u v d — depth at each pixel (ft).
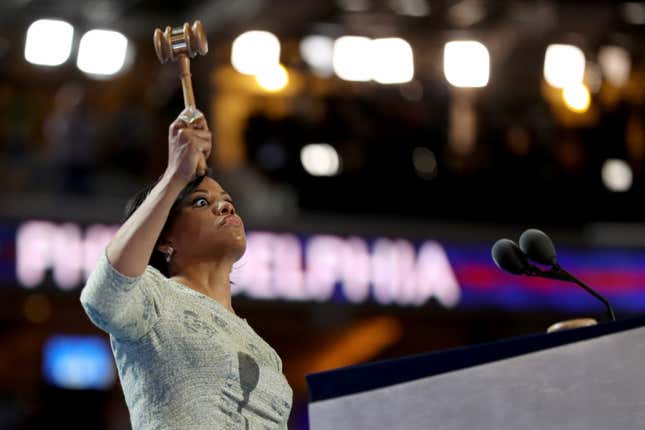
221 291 25.61
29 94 103.45
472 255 100.37
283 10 105.19
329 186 102.06
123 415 103.09
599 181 105.60
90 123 98.78
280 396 24.48
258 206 99.81
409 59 107.55
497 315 101.71
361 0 107.96
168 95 103.19
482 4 108.58
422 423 22.04
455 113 108.17
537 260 27.61
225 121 106.01
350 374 22.39
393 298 98.84
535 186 104.58
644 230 103.09
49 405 101.86
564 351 22.50
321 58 108.37
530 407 22.09
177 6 108.88
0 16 106.01
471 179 104.17
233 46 106.42
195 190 25.77
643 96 109.91
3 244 92.12
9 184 95.14
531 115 108.37
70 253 92.99
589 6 108.17
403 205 102.12
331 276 97.81
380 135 104.58
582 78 109.29
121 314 22.95
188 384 23.53
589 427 21.94
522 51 110.11
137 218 22.91
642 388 22.15
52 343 104.63
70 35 105.70
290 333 107.45
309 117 104.42
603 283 101.09
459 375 22.34
